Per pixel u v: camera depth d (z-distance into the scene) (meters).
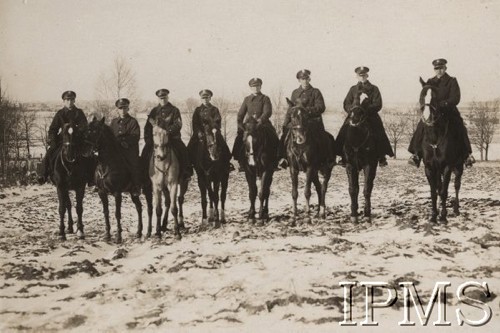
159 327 6.12
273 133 11.51
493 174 15.05
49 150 10.95
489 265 7.63
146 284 7.53
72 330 6.19
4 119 15.92
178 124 10.88
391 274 7.35
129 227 12.78
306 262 8.01
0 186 17.98
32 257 9.21
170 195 10.48
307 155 10.62
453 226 9.80
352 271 7.43
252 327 6.03
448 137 9.87
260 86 11.55
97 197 16.75
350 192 10.81
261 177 11.17
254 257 8.43
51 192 17.48
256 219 11.53
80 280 7.98
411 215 11.03
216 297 6.86
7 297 7.20
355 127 10.49
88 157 10.86
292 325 6.06
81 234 10.99
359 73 10.88
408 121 13.58
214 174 11.23
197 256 8.72
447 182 10.00
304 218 11.03
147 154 10.96
